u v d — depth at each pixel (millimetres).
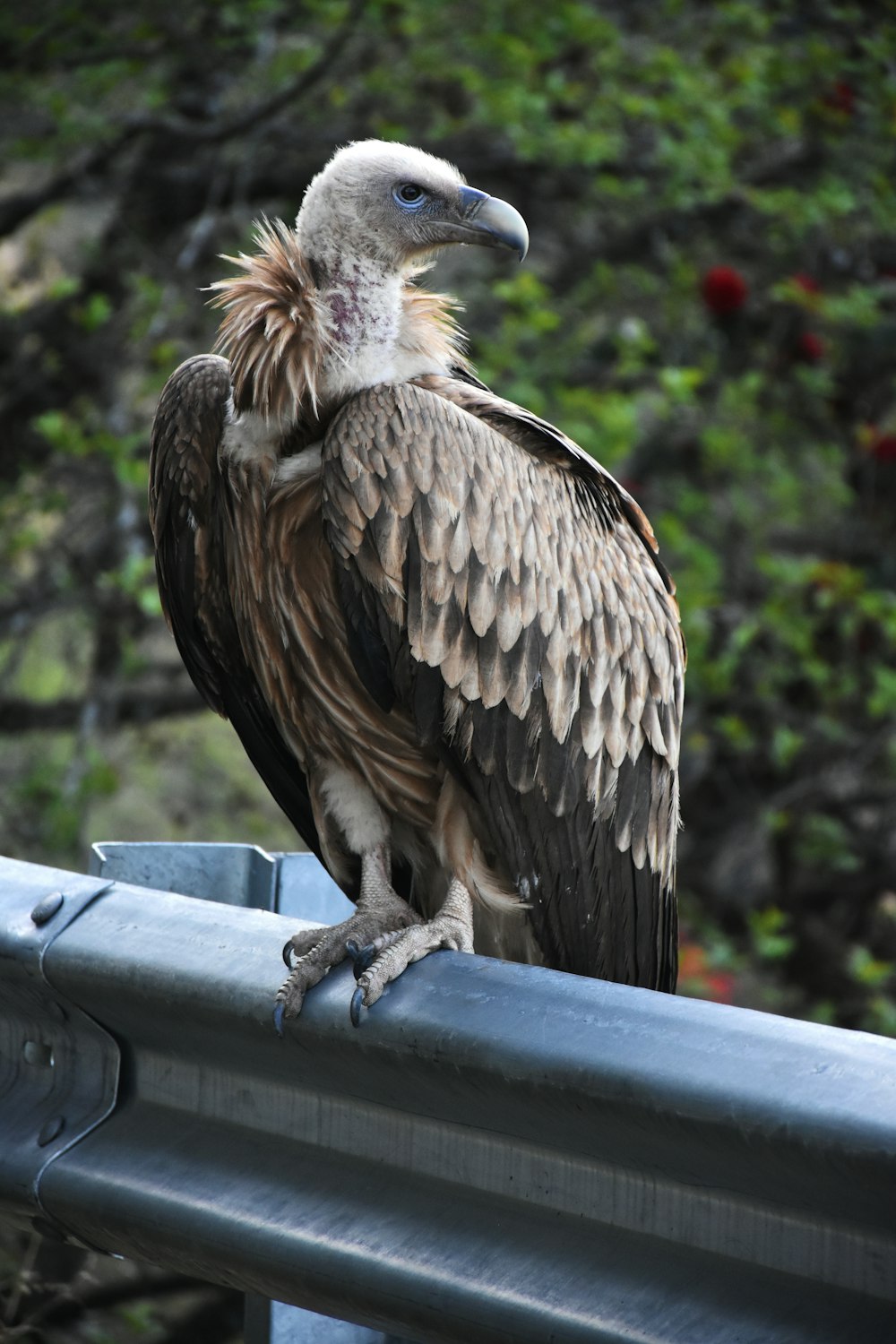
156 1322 10977
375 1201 3377
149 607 11008
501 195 14539
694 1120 2832
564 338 13641
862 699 14133
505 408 5695
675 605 6391
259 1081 3637
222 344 5504
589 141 12602
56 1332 9984
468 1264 3160
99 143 13586
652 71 13055
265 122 13250
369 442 5160
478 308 14352
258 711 6285
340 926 4465
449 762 5402
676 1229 2973
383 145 5543
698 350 13898
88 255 13539
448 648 5254
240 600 5773
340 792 5898
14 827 12953
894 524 14039
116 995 3744
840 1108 2664
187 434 5688
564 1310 2994
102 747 13508
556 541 5594
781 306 13594
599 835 5836
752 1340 2768
